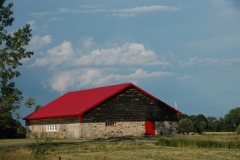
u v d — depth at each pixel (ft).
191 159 100.01
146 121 203.31
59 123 201.67
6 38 131.23
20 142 179.22
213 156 106.32
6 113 130.11
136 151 121.29
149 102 205.36
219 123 351.25
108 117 194.59
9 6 133.28
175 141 139.64
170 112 209.77
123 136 195.31
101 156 107.86
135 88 202.49
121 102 198.59
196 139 146.51
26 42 130.82
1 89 130.93
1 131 214.28
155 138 181.78
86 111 189.47
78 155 111.14
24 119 225.76
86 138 187.93
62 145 141.28
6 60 130.00
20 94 130.82
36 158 97.09
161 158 102.47
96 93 211.61
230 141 139.44
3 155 103.55
